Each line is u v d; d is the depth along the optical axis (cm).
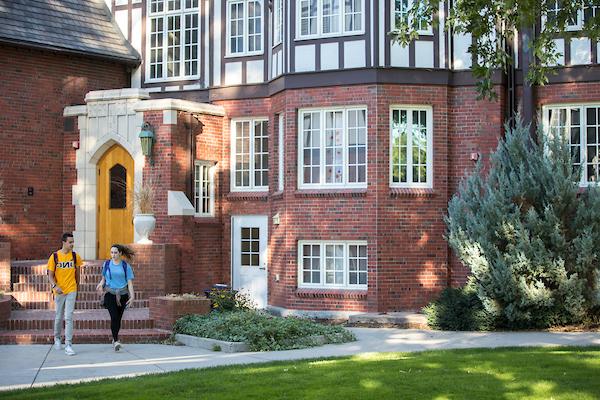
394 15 1836
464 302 1616
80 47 2072
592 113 1816
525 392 949
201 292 2014
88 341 1460
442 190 1839
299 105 1884
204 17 2128
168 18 2169
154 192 1941
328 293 1836
